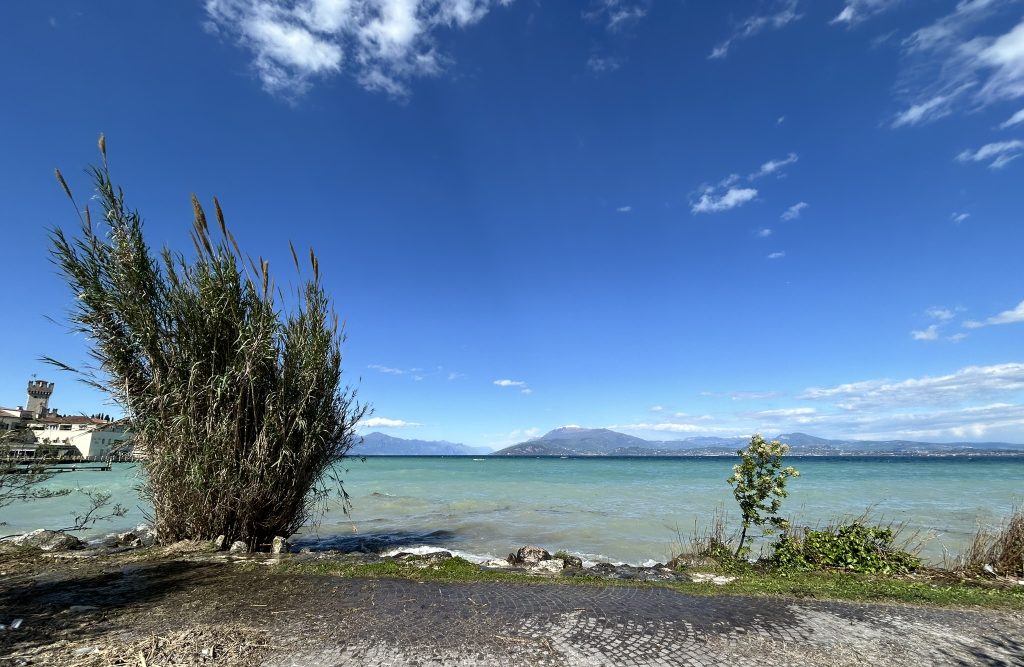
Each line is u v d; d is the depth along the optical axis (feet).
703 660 15.10
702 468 207.72
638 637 16.84
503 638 16.49
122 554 28.14
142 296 30.09
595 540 43.50
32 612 18.17
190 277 31.83
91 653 14.43
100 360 29.89
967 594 22.38
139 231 30.60
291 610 18.89
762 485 30.53
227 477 30.58
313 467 34.14
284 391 32.53
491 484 108.58
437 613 18.88
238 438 31.37
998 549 30.35
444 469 193.67
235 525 31.24
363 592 21.40
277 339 33.24
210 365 31.30
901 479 125.18
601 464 281.33
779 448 30.71
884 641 16.83
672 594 22.02
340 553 29.66
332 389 35.29
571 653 15.39
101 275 29.66
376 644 15.79
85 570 24.64
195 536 31.07
